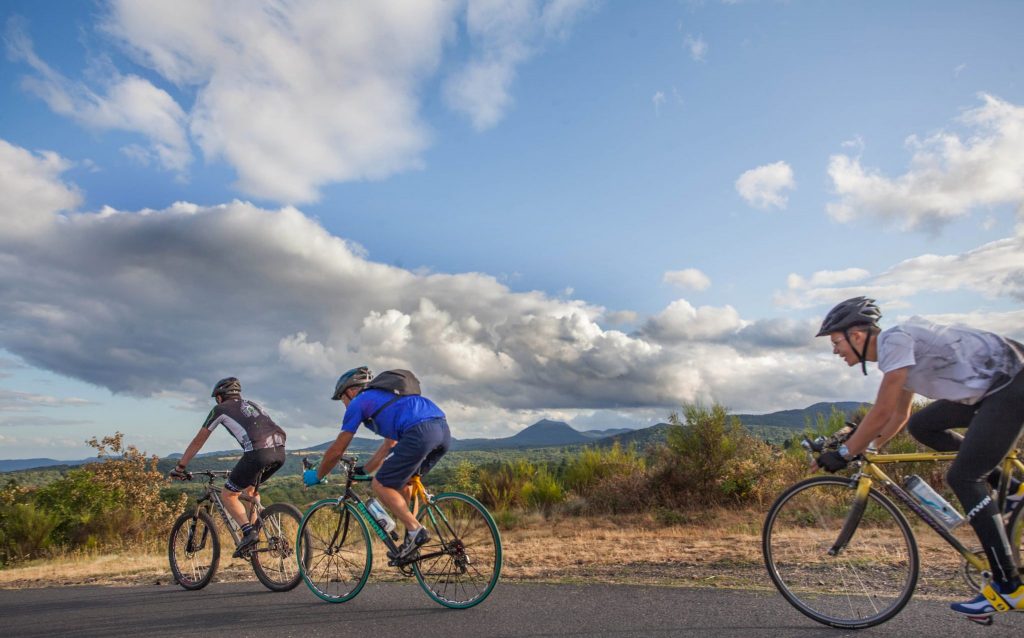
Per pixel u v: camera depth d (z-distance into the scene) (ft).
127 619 17.40
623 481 44.98
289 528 19.86
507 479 51.72
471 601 16.30
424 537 16.38
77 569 30.48
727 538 27.84
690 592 16.42
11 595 23.76
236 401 21.16
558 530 37.47
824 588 13.66
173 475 21.24
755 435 44.47
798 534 14.25
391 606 16.81
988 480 12.94
